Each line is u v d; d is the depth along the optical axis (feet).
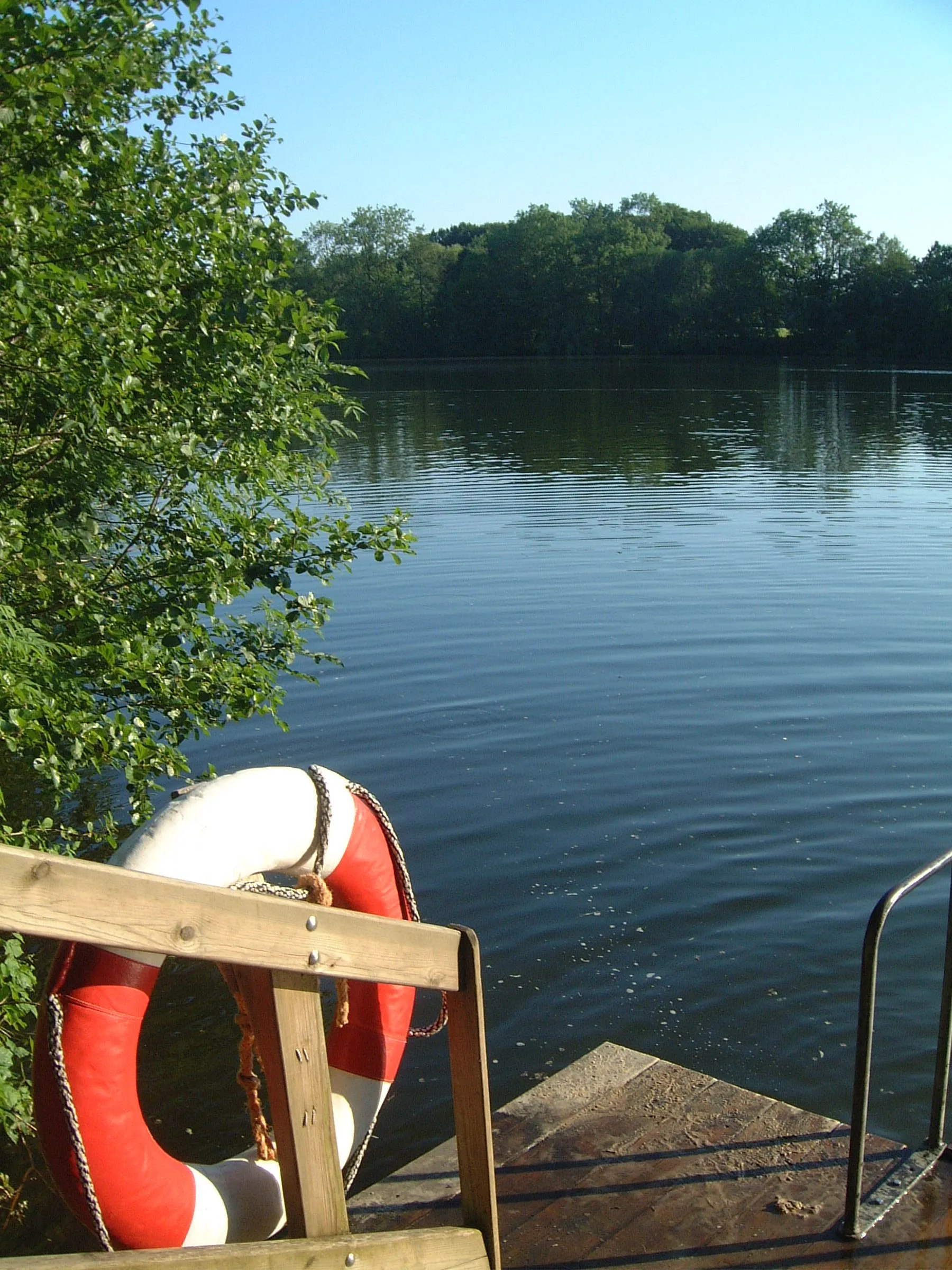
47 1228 15.56
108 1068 6.91
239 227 18.83
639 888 23.27
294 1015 6.91
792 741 30.60
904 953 20.76
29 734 14.06
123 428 18.06
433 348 289.94
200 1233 7.47
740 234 335.67
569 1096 12.39
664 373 222.69
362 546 19.66
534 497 71.56
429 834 25.79
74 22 15.05
